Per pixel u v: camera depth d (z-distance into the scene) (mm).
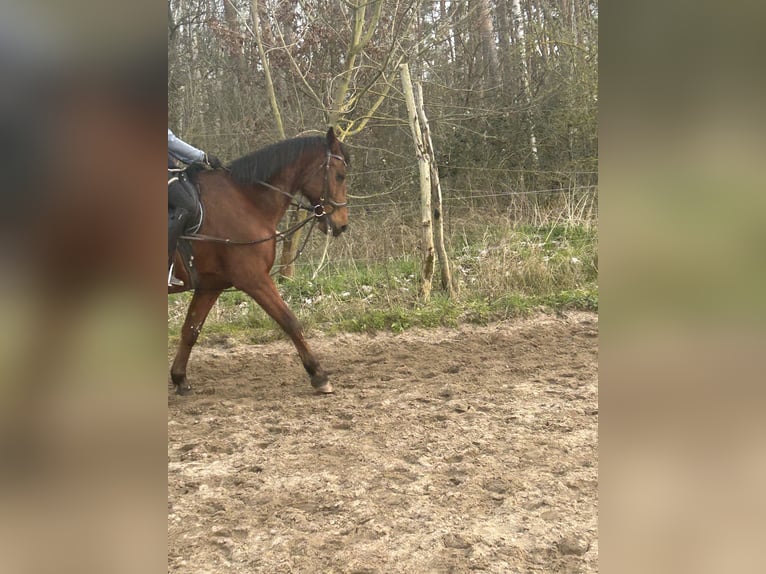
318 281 6914
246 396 4445
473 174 9180
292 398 4359
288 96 8836
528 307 6277
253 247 4293
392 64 8289
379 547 2424
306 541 2473
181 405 4254
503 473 3020
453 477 3016
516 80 9602
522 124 9297
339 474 3088
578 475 2975
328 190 4637
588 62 8883
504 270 6750
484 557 2324
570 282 6762
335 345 5672
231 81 8828
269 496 2865
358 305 6293
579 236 7363
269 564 2326
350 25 8242
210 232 4180
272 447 3477
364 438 3557
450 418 3824
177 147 4113
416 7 7605
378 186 8852
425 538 2475
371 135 8891
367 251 7336
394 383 4617
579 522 2557
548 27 9320
